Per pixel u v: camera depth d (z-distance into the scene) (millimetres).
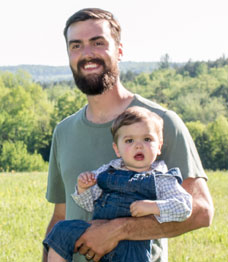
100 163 3584
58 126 3896
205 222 3334
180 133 3457
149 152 3324
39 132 82250
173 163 3416
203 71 132750
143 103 3639
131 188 3322
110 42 3582
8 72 95688
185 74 132375
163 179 3287
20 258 7672
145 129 3328
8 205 11828
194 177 3398
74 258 3547
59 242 3262
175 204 3105
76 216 3598
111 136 3596
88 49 3541
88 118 3711
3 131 79500
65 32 3744
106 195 3398
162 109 3574
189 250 7910
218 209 11641
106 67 3547
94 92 3547
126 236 3172
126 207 3303
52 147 3943
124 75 144000
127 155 3354
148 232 3178
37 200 12547
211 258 7500
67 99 83250
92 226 3244
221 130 80812
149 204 3133
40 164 70500
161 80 119188
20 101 83812
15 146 70125
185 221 3234
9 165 68625
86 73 3543
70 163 3680
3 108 83062
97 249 3188
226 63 143375
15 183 16156
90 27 3566
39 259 7648
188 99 99000
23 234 9055
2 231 9188
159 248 3418
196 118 95250
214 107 95875
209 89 105188
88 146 3641
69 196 3689
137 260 3211
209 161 81438
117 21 3701
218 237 8578
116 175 3395
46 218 10391
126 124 3361
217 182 17156
